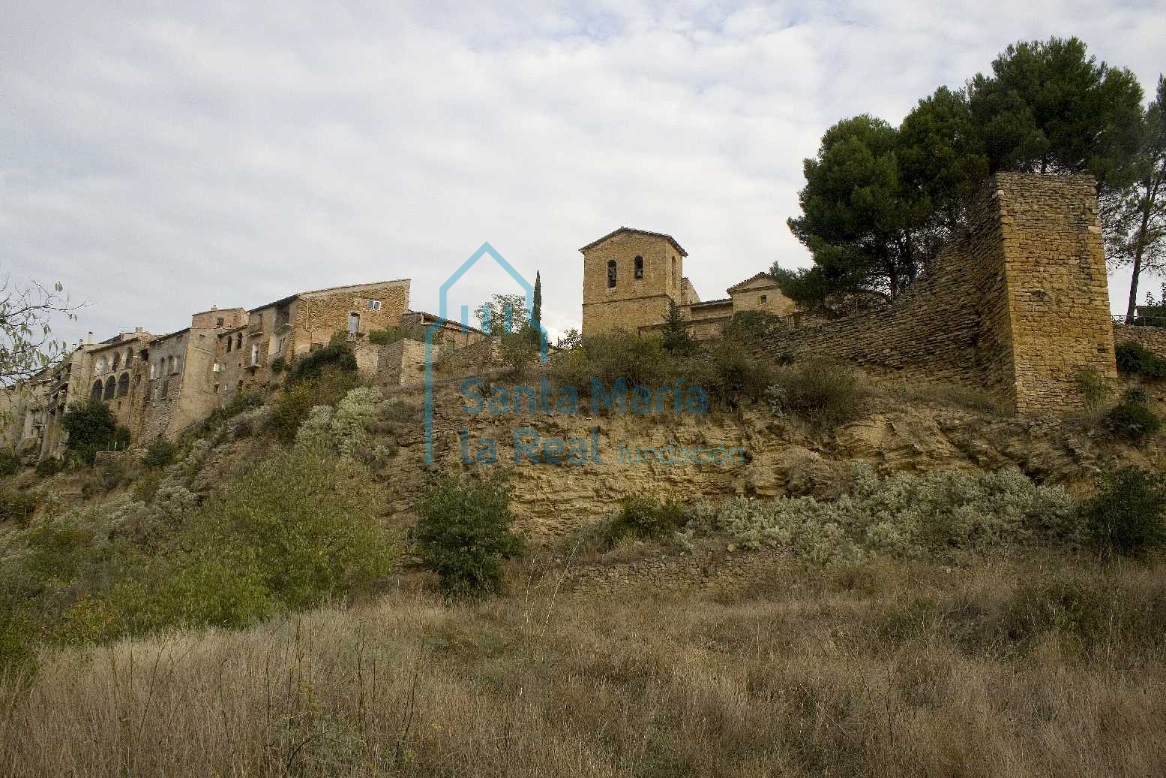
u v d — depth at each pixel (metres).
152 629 12.48
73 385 60.09
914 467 20.34
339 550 17.61
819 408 22.27
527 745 7.28
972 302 23.58
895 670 9.82
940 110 30.19
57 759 6.34
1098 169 26.55
